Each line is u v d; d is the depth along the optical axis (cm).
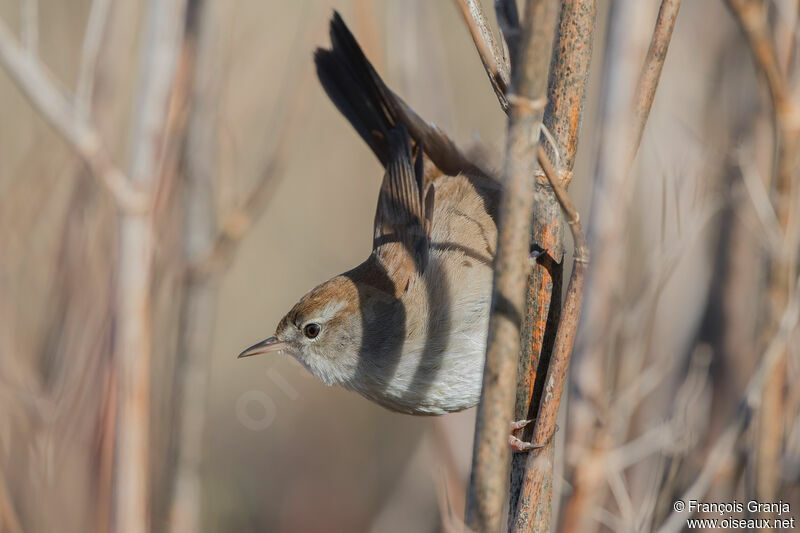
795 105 751
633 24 782
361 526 1421
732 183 924
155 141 802
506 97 509
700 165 896
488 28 554
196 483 1026
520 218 436
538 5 423
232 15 981
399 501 1251
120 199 782
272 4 1139
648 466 978
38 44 1081
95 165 770
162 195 887
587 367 830
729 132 943
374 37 978
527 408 607
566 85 566
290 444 1570
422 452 1261
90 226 931
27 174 984
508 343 439
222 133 1003
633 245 973
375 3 1101
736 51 993
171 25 809
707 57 993
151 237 809
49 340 942
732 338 992
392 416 1547
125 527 798
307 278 1573
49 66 1079
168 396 1120
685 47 995
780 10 785
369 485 1481
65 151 991
